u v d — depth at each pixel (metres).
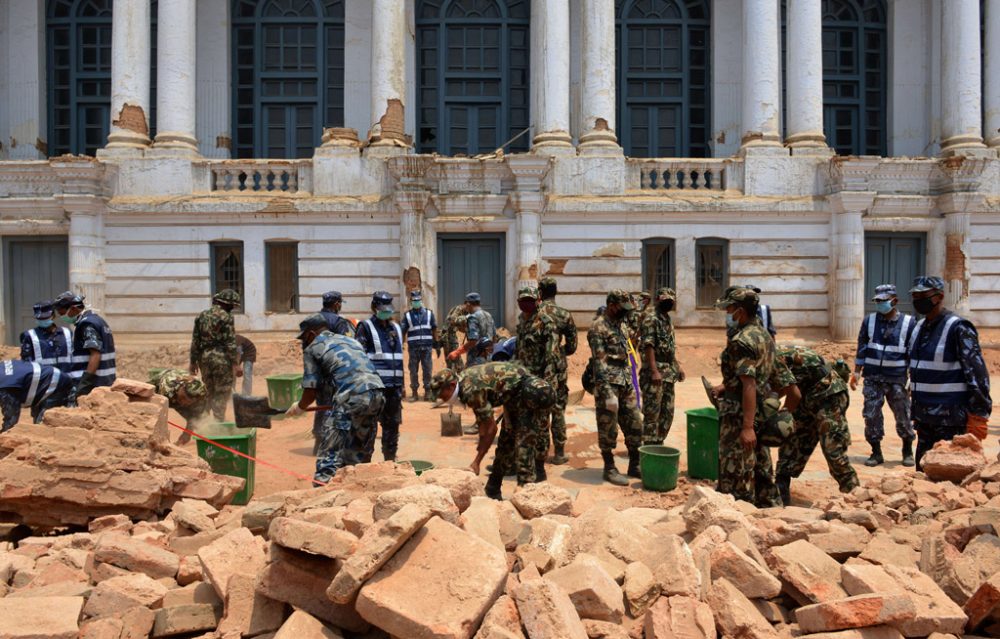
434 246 20.20
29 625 4.07
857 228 20.47
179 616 4.30
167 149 20.61
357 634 4.04
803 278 21.00
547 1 20.94
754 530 5.02
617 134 24.30
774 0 21.34
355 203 20.34
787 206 20.70
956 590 4.40
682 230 20.73
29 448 6.58
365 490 5.69
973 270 21.23
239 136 23.84
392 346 9.56
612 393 8.84
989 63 22.56
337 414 7.54
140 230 20.44
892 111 24.64
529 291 9.21
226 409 11.82
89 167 19.53
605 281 20.66
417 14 23.73
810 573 4.38
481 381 7.63
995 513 5.28
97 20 23.83
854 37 25.03
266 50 23.89
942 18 22.55
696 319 20.77
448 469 5.55
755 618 4.03
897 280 21.39
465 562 3.92
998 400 15.02
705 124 24.34
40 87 23.47
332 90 23.98
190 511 5.89
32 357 9.12
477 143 23.83
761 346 6.76
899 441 11.52
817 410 7.75
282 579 4.14
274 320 20.52
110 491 6.54
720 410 7.12
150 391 7.25
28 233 20.14
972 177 20.67
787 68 21.91
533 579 3.97
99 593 4.44
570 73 23.30
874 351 9.90
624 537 4.74
